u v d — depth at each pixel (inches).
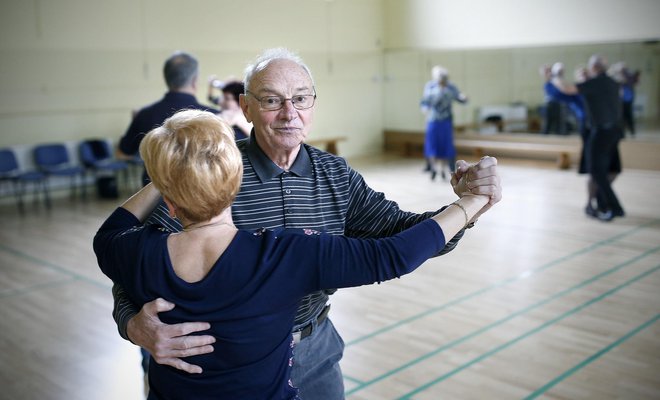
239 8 418.9
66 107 356.8
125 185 381.1
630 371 126.2
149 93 387.9
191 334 46.7
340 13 475.2
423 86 486.6
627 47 390.0
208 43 407.2
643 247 218.4
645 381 121.9
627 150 383.2
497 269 198.4
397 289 182.4
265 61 61.9
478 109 461.7
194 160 45.8
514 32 426.9
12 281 202.1
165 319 47.3
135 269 48.5
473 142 444.1
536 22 415.2
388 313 163.6
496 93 450.9
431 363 132.8
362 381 125.4
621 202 291.6
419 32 480.7
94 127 368.5
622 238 230.7
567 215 269.4
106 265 51.5
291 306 48.6
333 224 65.7
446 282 187.3
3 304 179.9
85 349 147.1
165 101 128.2
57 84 351.9
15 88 338.6
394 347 141.7
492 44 438.6
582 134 258.2
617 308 161.5
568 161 394.6
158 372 49.5
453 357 135.3
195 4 398.9
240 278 46.4
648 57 384.8
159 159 46.1
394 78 505.4
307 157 65.4
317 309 66.5
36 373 134.3
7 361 140.7
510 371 127.6
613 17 383.2
